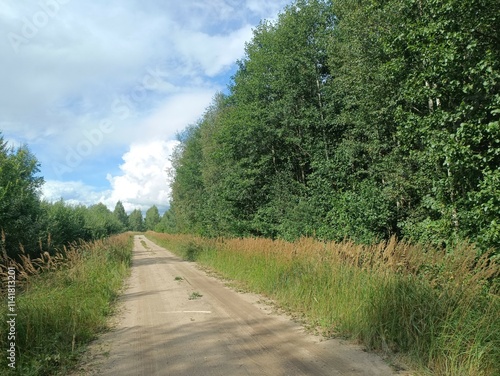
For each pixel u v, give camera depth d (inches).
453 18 278.1
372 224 454.0
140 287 531.8
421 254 277.7
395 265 283.1
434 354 186.5
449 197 343.0
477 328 181.3
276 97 848.9
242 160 861.8
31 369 201.5
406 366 188.4
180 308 361.1
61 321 267.0
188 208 1595.7
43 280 392.5
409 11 353.7
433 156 318.0
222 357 212.4
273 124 813.9
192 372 191.0
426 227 341.7
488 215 258.2
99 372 199.6
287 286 383.9
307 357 206.7
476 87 278.5
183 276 634.8
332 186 604.4
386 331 220.5
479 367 167.2
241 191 860.0
